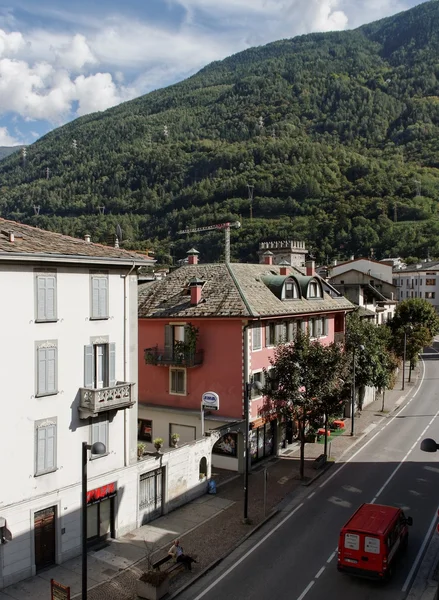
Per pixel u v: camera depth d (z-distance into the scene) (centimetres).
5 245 2109
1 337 2069
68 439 2308
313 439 3975
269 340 3788
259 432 3678
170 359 3694
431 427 4541
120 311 2577
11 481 2094
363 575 2067
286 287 4062
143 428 3872
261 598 2012
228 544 2450
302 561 2289
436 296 12281
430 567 2223
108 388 2377
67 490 2267
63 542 2256
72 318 2341
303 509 2856
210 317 3566
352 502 2939
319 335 4419
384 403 5494
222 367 3591
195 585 2117
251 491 3131
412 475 3369
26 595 1988
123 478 2523
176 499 2869
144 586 1973
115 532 2498
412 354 6569
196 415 3600
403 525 2320
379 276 9688
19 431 2123
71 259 2256
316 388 3272
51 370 2242
